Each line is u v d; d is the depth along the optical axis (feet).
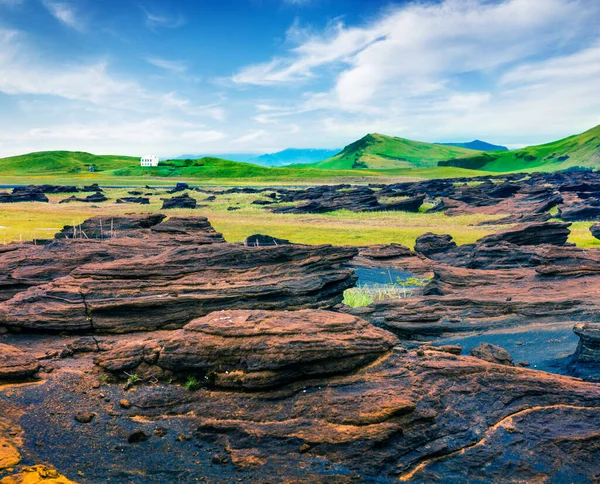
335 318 32.42
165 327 40.83
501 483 23.15
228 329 30.45
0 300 49.60
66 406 28.53
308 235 152.87
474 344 46.29
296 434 25.22
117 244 62.75
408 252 111.45
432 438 25.21
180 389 29.43
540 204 209.56
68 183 530.68
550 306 52.24
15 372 30.76
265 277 48.03
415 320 51.85
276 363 28.04
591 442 25.27
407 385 27.91
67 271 55.06
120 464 24.04
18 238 130.93
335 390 27.73
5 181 565.12
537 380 29.04
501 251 86.12
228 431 25.89
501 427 26.09
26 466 23.50
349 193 281.33
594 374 34.99
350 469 23.54
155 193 353.92
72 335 39.27
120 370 30.99
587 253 68.13
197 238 82.99
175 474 23.43
